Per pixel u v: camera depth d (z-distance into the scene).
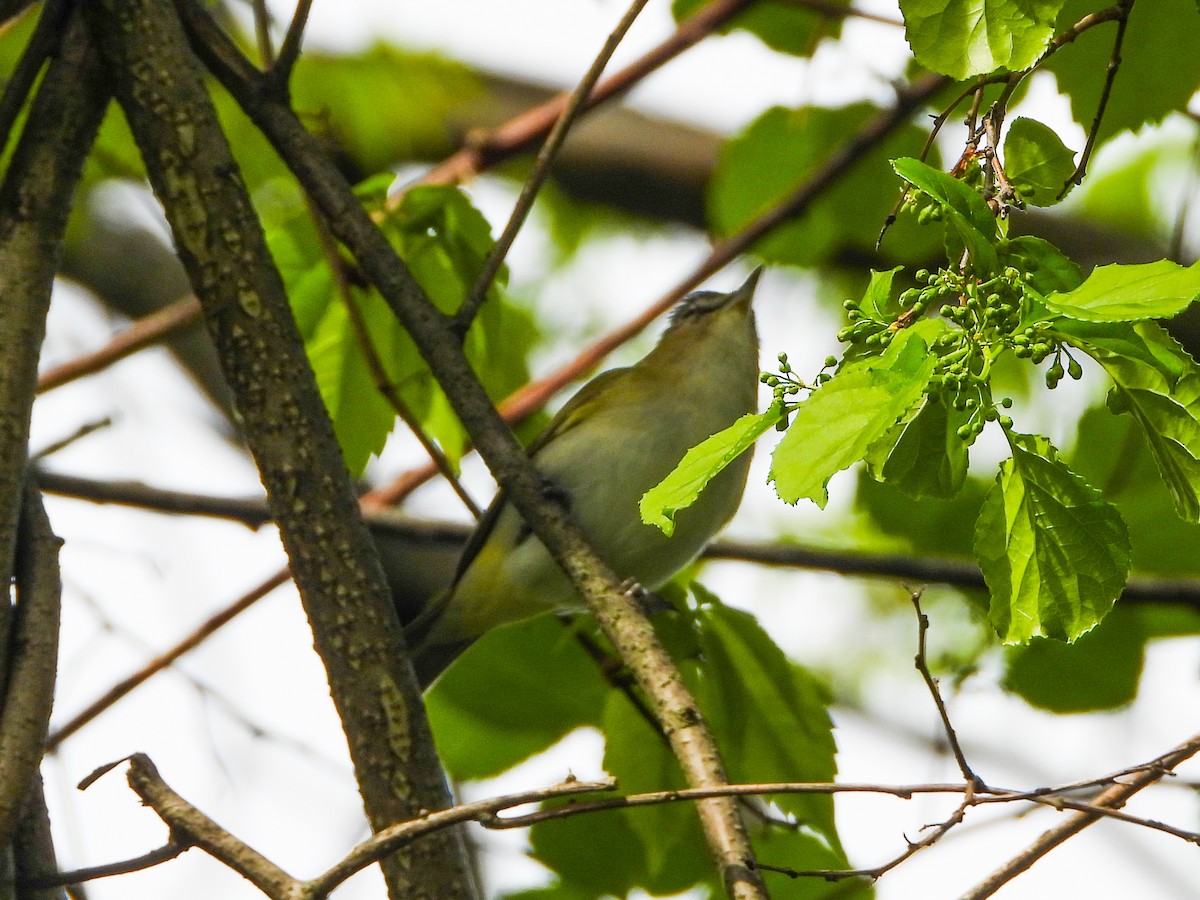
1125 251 13.27
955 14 5.41
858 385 4.65
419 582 12.36
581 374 10.32
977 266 4.79
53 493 9.40
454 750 9.38
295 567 6.67
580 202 15.28
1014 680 9.59
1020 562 5.41
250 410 6.77
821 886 8.88
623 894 9.39
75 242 14.07
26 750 6.05
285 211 10.30
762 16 10.82
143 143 7.01
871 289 5.03
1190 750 5.84
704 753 5.89
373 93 12.84
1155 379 5.10
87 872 5.85
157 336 10.20
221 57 7.71
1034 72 7.54
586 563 6.78
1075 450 10.60
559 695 9.44
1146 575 9.83
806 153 11.30
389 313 9.24
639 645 6.39
